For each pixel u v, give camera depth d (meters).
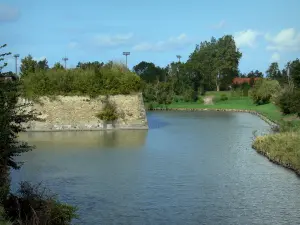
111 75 53.78
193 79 126.94
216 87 143.25
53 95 52.38
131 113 54.19
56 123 52.31
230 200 21.95
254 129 55.34
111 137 45.72
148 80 143.12
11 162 16.94
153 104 108.56
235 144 41.38
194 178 26.66
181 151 36.75
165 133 50.22
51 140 42.97
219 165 30.75
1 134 15.38
